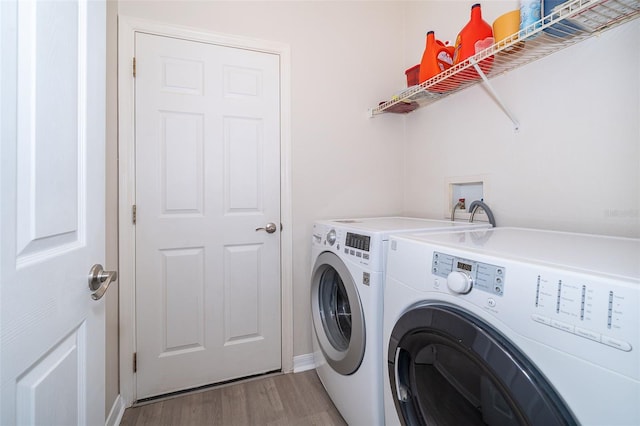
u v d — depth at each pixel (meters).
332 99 1.86
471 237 0.96
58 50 0.58
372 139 1.97
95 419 0.73
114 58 1.39
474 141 1.52
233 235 1.66
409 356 0.91
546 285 0.55
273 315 1.74
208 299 1.61
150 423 1.34
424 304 0.84
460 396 0.75
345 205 1.90
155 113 1.50
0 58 0.43
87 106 0.70
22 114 0.48
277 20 1.72
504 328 0.61
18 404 0.47
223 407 1.45
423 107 1.88
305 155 1.80
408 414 0.90
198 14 1.57
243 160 1.67
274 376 1.71
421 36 1.89
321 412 1.41
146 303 1.50
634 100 0.94
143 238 1.49
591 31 1.01
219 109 1.62
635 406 0.43
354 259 1.16
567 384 0.50
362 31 1.94
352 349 1.15
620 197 0.98
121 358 1.43
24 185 0.48
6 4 0.45
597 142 1.03
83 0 0.68
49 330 0.54
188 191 1.57
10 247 0.45
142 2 1.47
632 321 0.44
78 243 0.66
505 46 1.07
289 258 1.76
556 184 1.16
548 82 1.18
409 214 2.00
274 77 1.72
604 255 0.67
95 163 0.73
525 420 0.55
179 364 1.56
